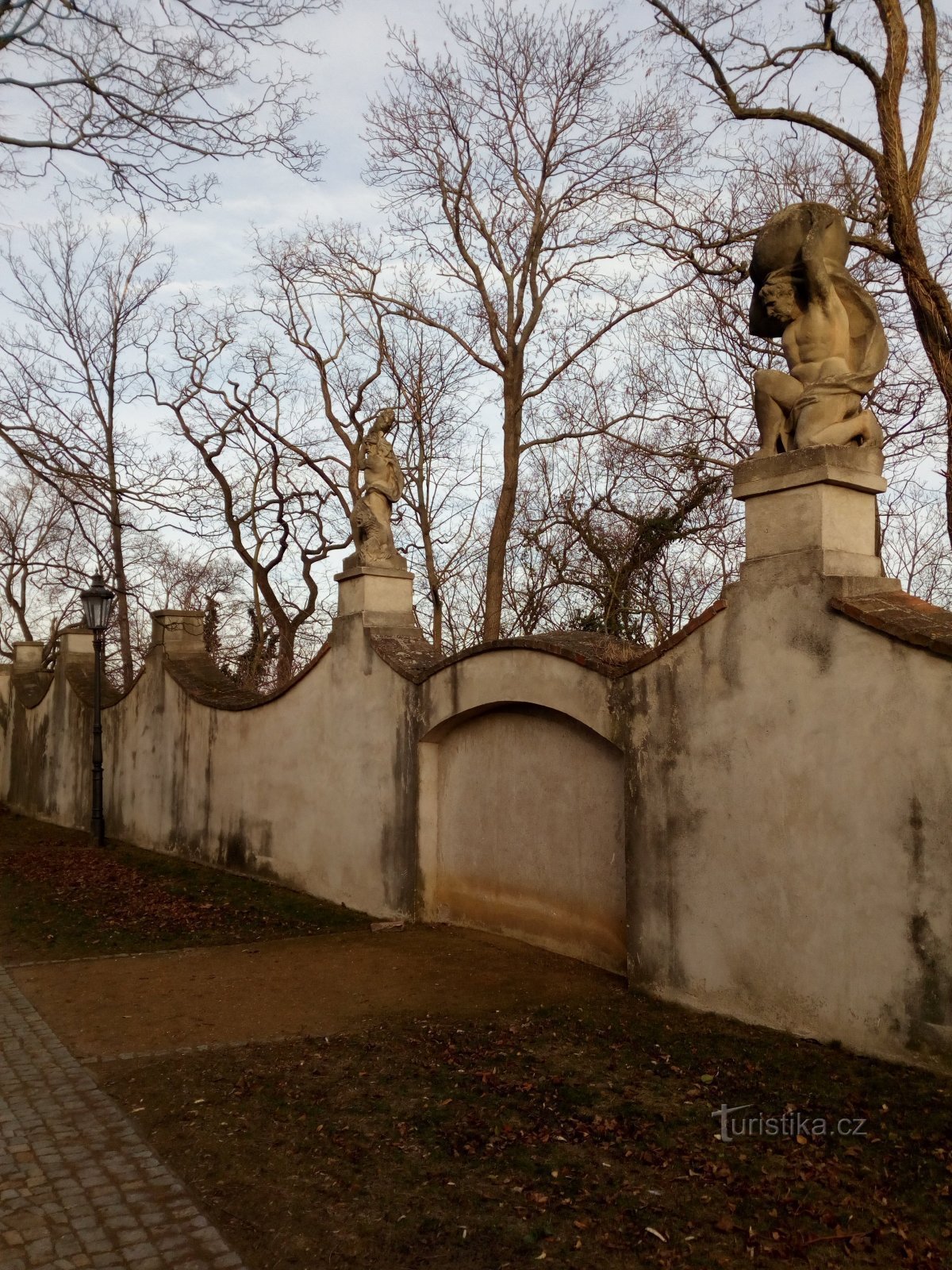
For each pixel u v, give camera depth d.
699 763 7.57
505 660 9.61
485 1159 5.16
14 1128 5.59
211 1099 5.98
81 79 8.77
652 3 12.76
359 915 11.47
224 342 24.75
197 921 11.45
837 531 6.88
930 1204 4.56
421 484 23.42
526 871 9.77
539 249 18.88
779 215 7.34
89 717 20.23
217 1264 4.23
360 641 11.92
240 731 14.59
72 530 24.30
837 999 6.49
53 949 10.22
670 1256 4.25
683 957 7.62
